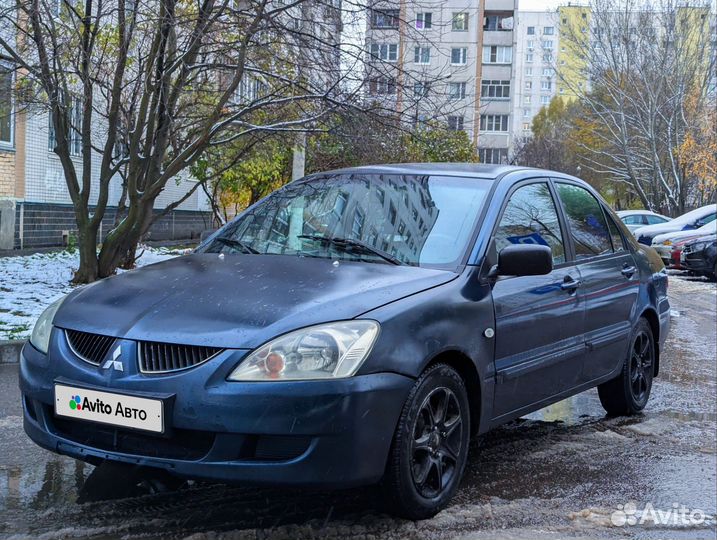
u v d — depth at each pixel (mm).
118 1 9992
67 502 3887
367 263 4184
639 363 6078
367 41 10375
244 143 12055
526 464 4840
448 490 3867
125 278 4145
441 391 3785
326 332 3385
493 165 5109
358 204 4676
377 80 10141
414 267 4125
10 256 15875
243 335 3373
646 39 40750
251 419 3250
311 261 4168
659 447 5297
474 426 4125
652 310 6195
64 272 13039
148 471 4270
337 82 9820
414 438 3625
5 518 3662
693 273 20234
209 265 4191
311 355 3326
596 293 5262
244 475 3281
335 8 10000
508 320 4270
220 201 18953
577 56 43812
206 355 3375
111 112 10938
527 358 4473
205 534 3516
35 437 3762
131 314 3648
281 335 3363
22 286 11391
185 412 3303
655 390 7059
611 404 5992
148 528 3584
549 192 5199
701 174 37375
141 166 11594
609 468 4824
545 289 4652
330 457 3305
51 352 3709
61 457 4609
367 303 3590
